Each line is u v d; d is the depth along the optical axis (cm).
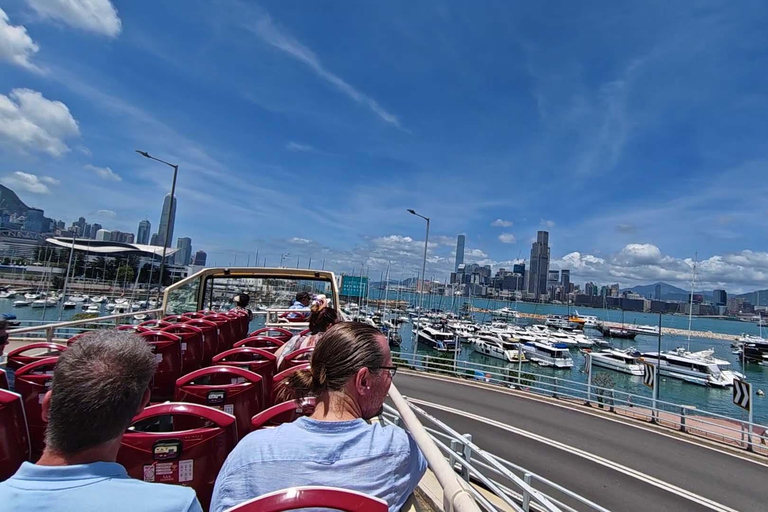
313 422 154
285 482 138
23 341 979
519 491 850
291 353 369
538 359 5366
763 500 903
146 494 116
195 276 848
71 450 117
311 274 884
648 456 1135
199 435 204
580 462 1063
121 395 123
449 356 5634
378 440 156
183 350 444
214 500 146
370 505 115
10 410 208
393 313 8806
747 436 1352
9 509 105
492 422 1378
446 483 138
